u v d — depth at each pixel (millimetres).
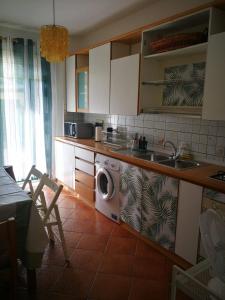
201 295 1248
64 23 3574
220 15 2004
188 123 2625
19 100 3797
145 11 2986
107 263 2227
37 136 4098
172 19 2268
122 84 2928
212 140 2414
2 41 3549
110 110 3184
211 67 1964
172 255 2271
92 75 3490
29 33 3846
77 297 1834
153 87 2822
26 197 1808
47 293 1867
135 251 2410
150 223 2422
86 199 3492
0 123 3666
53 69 4102
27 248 1752
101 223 2947
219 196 1771
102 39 3787
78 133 4000
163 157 2803
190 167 2322
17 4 2877
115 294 1868
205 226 1287
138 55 2658
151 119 3072
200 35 2197
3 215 1674
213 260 1276
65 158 3932
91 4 2873
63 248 2213
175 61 2672
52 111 4191
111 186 2881
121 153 2938
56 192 2094
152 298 1831
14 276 1397
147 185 2395
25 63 3781
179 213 2104
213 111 1980
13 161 3887
